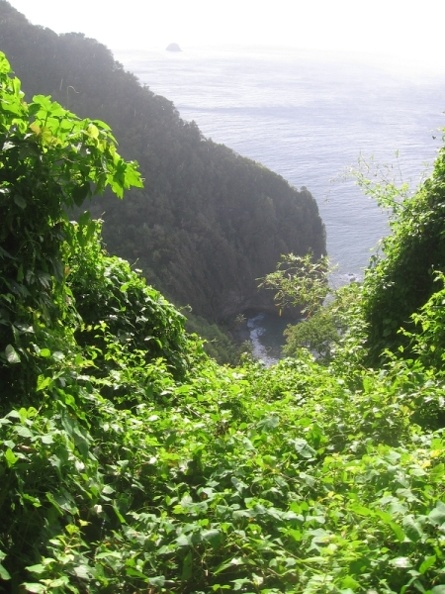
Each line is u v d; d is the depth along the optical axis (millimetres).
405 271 7867
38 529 2475
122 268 6680
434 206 7906
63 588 2156
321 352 13578
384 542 2457
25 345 3332
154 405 4535
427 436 3592
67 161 3533
